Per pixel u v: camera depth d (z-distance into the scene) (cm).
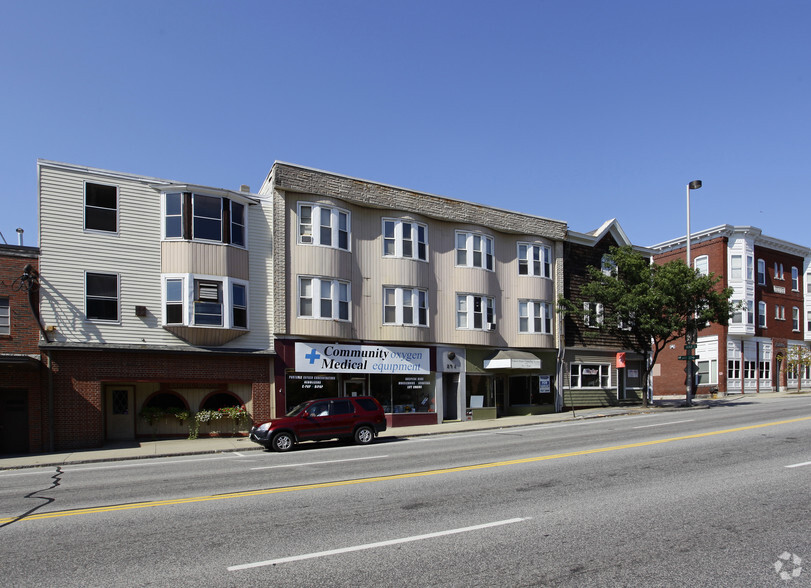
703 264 4400
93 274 2003
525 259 3041
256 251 2300
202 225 2156
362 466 1337
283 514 852
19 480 1295
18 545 720
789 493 924
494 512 835
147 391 2130
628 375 3469
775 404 2920
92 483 1210
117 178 2077
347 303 2466
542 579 573
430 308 2688
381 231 2602
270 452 1747
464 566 612
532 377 3045
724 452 1345
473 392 2838
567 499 909
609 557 635
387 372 2514
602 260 3325
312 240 2395
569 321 3195
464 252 2828
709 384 4203
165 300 2088
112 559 657
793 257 4738
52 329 1909
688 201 3234
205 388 2191
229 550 681
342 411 1858
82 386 1933
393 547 679
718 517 789
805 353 4584
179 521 824
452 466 1273
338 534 738
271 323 2289
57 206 1975
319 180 2433
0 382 1834
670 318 2933
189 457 1716
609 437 1733
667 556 636
